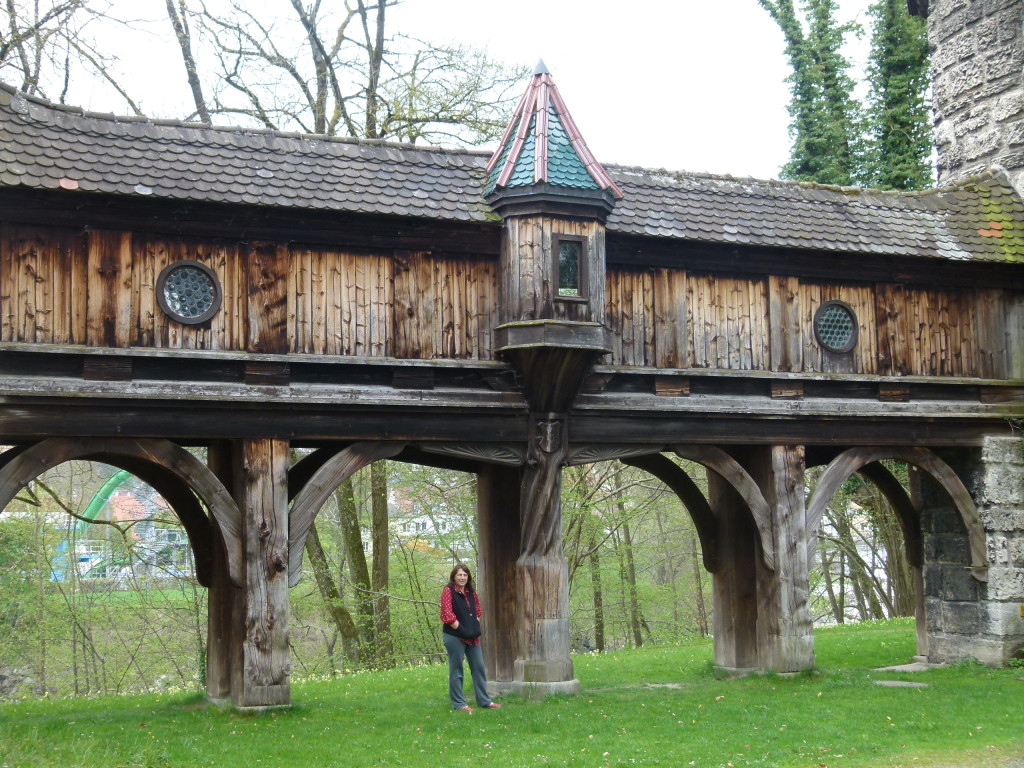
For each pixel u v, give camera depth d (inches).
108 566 1006.4
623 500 1008.9
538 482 481.7
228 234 438.3
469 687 548.7
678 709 454.6
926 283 575.2
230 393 427.2
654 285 514.3
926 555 622.8
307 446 509.7
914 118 957.2
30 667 1004.6
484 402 469.4
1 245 404.5
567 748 380.2
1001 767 360.5
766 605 534.3
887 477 632.4
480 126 831.7
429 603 874.1
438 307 471.8
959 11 687.1
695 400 511.5
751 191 546.0
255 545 431.5
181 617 952.3
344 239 456.1
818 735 403.2
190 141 443.5
